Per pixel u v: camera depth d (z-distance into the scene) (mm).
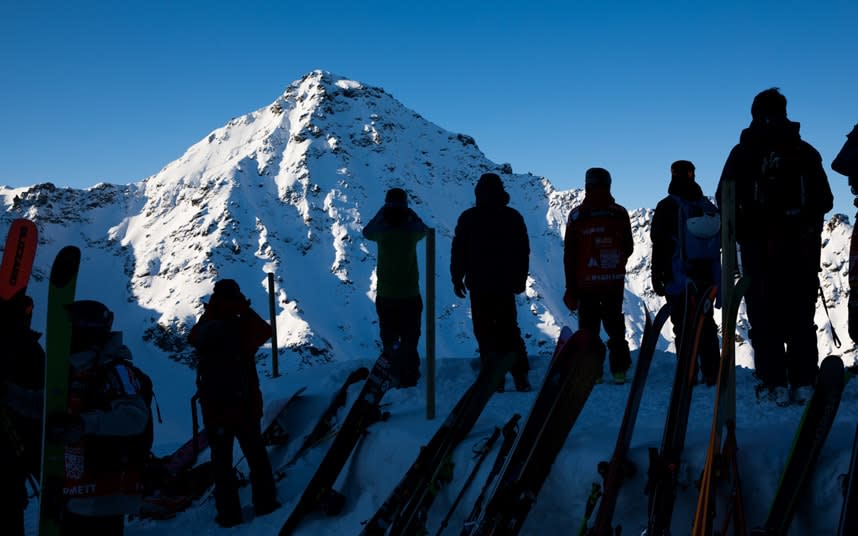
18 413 4141
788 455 3379
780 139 4367
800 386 4418
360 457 5480
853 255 4043
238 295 5930
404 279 6672
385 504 4539
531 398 5855
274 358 8500
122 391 4102
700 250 5059
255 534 5488
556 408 3934
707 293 3750
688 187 5266
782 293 4418
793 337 4441
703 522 3162
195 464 7105
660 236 5238
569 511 3848
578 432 4242
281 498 6043
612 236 6008
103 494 4055
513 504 3693
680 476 3523
